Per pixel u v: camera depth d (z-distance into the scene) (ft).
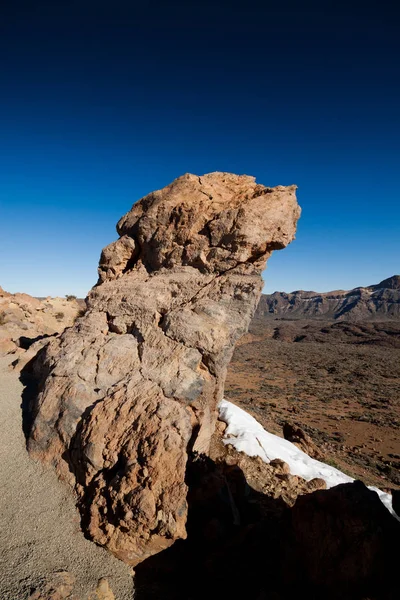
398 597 20.68
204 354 35.58
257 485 42.65
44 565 24.52
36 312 106.11
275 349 332.60
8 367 55.36
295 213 40.78
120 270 50.49
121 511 26.00
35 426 35.53
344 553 23.17
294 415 125.59
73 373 37.88
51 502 29.48
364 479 67.10
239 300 36.65
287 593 23.93
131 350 38.27
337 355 292.81
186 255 41.93
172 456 27.94
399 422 118.62
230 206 42.60
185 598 24.80
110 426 31.09
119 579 25.34
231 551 27.89
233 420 57.41
